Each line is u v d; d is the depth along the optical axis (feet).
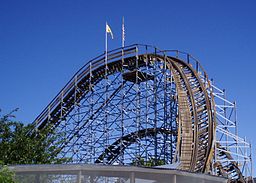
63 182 76.38
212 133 170.81
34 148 158.71
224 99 194.08
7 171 75.56
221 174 172.86
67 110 226.58
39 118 230.27
